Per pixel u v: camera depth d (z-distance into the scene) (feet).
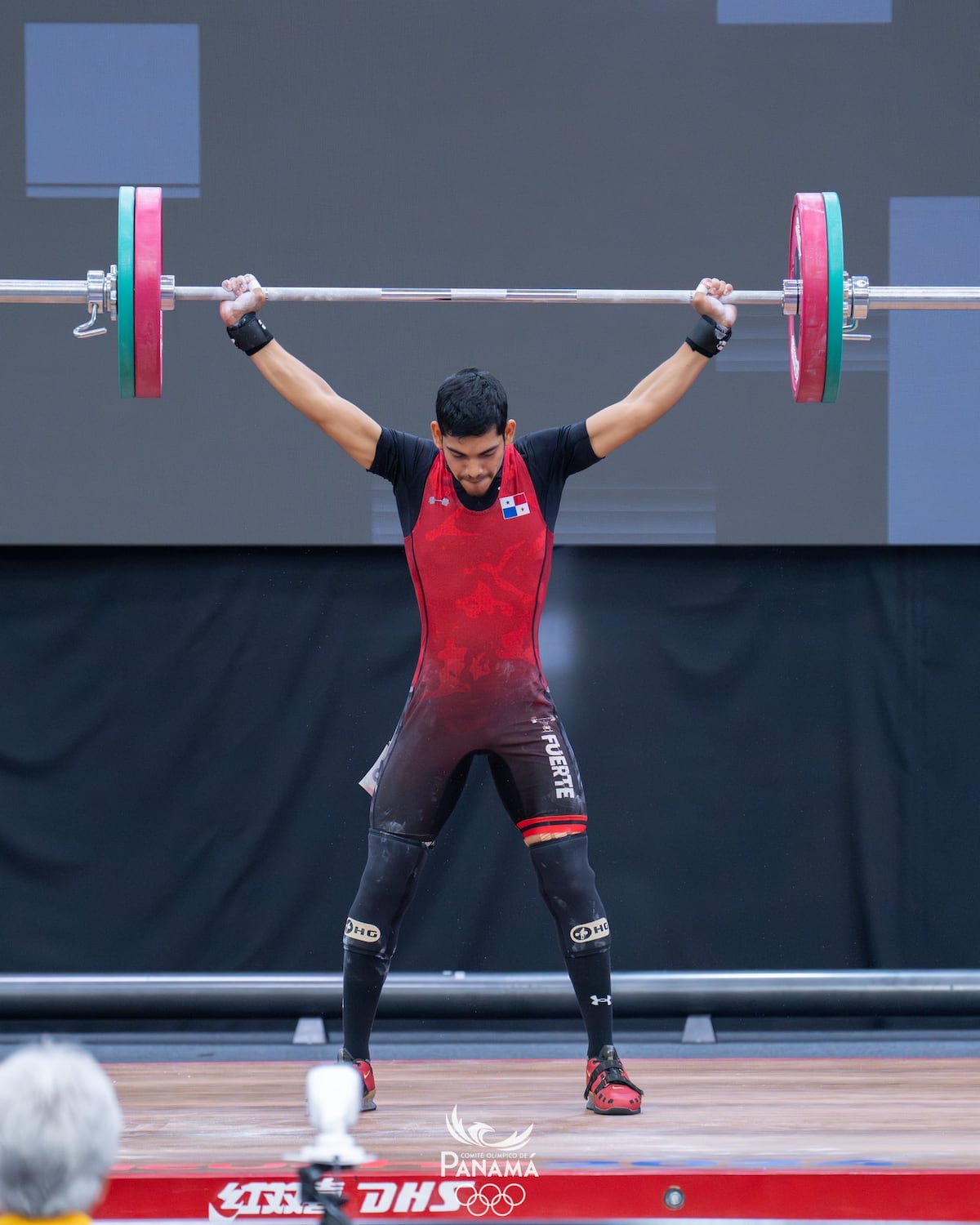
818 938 48.85
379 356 46.96
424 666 33.83
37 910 48.57
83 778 48.78
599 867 48.80
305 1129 31.45
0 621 48.70
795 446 47.11
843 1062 39.93
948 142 45.91
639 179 46.39
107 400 46.96
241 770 48.98
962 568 49.01
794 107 46.09
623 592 48.88
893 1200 27.09
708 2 46.03
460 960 48.70
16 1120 12.62
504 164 46.44
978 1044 48.29
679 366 34.53
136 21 45.88
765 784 49.01
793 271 37.14
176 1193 27.09
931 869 48.96
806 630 49.01
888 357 46.70
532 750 33.50
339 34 46.14
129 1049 48.01
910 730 49.03
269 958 48.85
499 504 33.14
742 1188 27.22
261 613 49.06
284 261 46.50
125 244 34.42
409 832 33.65
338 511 47.44
